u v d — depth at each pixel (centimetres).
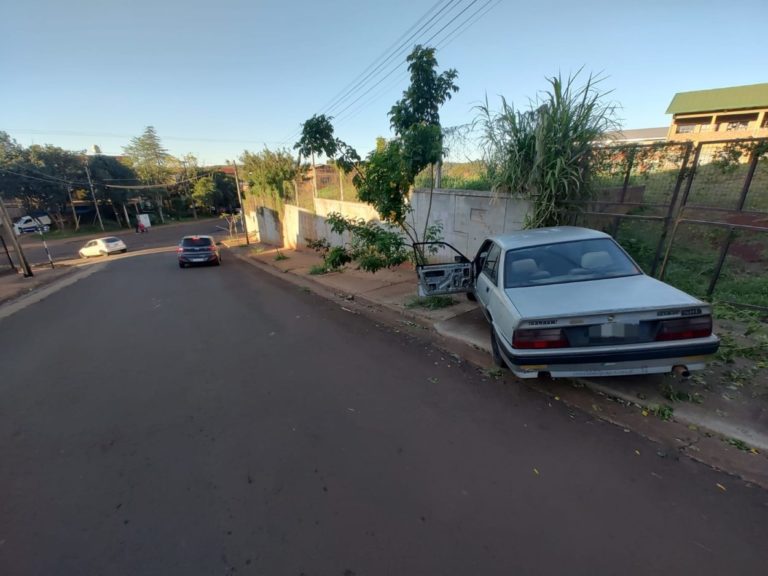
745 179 501
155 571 202
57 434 345
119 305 954
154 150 6469
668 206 563
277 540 218
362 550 209
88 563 208
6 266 1991
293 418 353
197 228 5291
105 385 450
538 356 317
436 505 239
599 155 612
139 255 2844
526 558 199
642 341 309
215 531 227
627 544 204
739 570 188
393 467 277
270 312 774
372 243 761
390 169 715
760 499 232
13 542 224
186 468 288
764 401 324
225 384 435
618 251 409
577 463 271
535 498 240
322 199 1612
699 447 280
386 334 580
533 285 389
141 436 335
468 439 306
